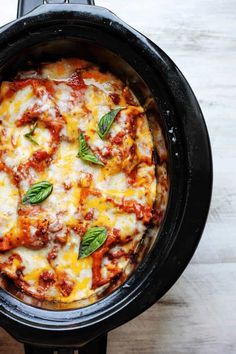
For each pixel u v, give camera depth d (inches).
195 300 29.4
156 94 25.1
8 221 25.6
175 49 29.8
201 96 29.8
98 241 25.7
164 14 29.8
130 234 26.1
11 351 28.7
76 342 24.4
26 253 25.8
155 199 26.3
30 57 26.1
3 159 25.8
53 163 26.0
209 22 30.0
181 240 24.4
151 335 29.2
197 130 24.5
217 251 29.6
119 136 26.1
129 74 26.2
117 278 26.0
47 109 25.9
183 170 24.7
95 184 26.1
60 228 25.6
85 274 25.9
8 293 25.1
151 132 26.5
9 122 26.0
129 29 24.7
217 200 29.6
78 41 25.5
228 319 29.4
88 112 26.2
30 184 25.6
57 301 25.7
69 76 26.6
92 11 24.6
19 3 25.9
